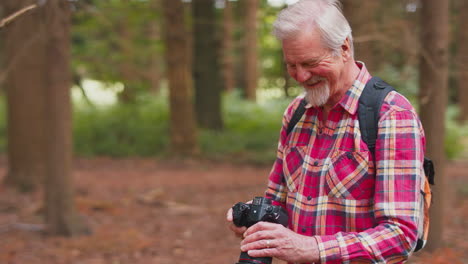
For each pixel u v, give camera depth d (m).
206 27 14.18
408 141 1.45
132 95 13.58
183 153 11.70
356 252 1.41
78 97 18.66
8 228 5.52
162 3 10.88
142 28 13.52
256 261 1.50
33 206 6.54
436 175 4.07
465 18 5.20
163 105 15.85
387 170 1.45
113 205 6.75
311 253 1.44
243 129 15.13
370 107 1.52
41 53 7.62
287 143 1.74
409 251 1.42
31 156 7.63
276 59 21.50
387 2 4.52
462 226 5.14
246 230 1.62
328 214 1.57
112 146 12.26
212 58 14.41
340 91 1.58
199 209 6.73
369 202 1.53
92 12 5.16
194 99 14.55
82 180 8.95
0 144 13.51
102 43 11.21
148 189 8.20
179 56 11.50
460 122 17.19
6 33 7.21
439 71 3.94
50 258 4.61
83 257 4.68
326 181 1.58
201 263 4.57
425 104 4.00
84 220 5.47
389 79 4.84
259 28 14.34
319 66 1.50
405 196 1.42
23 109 7.60
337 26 1.50
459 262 3.90
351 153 1.54
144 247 4.98
